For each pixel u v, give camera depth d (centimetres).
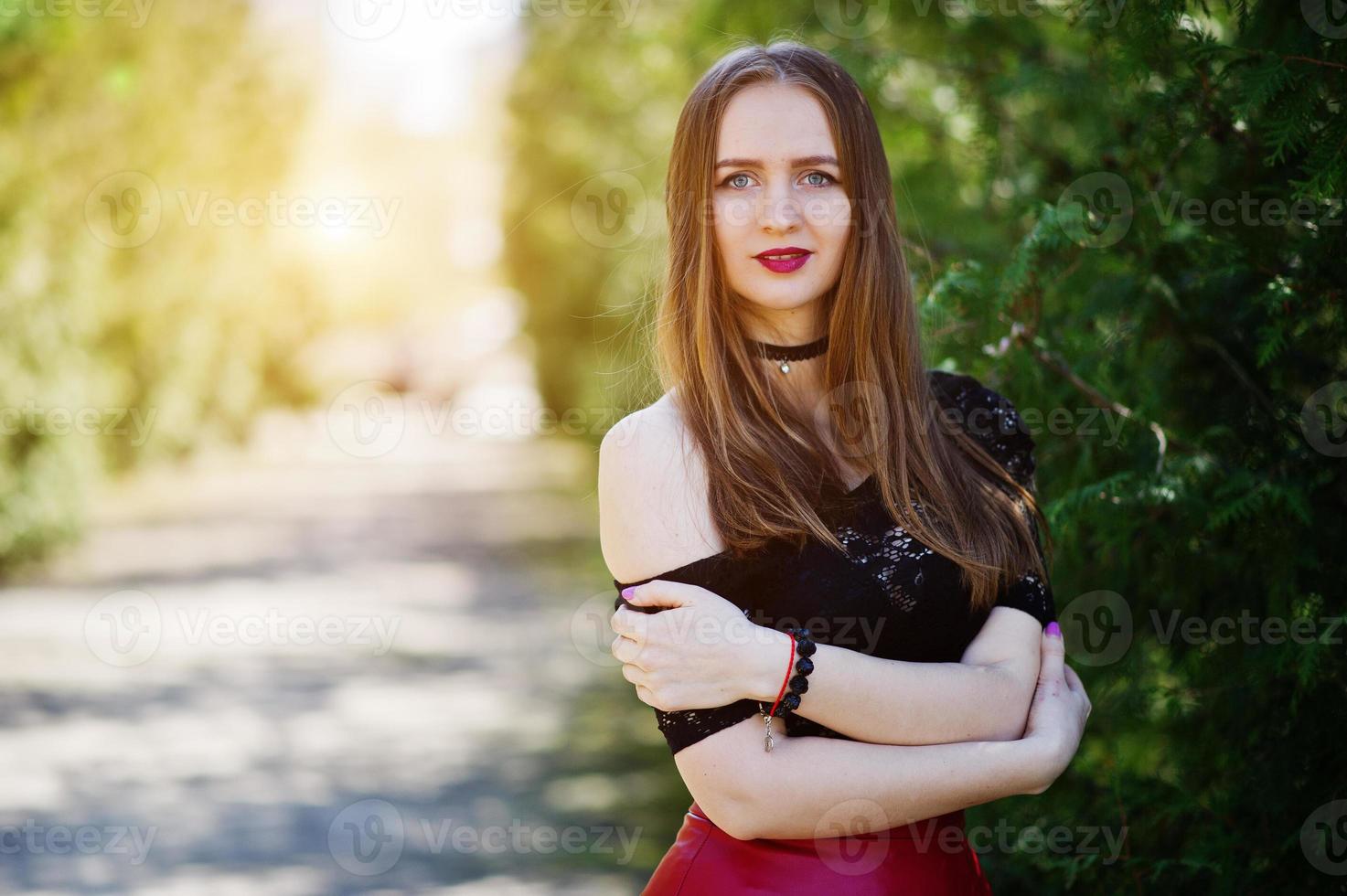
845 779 163
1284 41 228
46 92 1083
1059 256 257
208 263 1739
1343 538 237
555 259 1677
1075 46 327
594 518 1566
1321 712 232
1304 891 233
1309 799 233
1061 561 270
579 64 1056
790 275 180
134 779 565
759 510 170
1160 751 275
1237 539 245
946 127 363
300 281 2298
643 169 832
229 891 427
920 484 181
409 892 426
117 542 1339
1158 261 256
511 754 604
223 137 1698
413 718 677
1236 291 250
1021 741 170
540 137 1444
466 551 1311
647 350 212
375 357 2977
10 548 1115
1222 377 254
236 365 2066
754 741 164
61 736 636
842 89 183
